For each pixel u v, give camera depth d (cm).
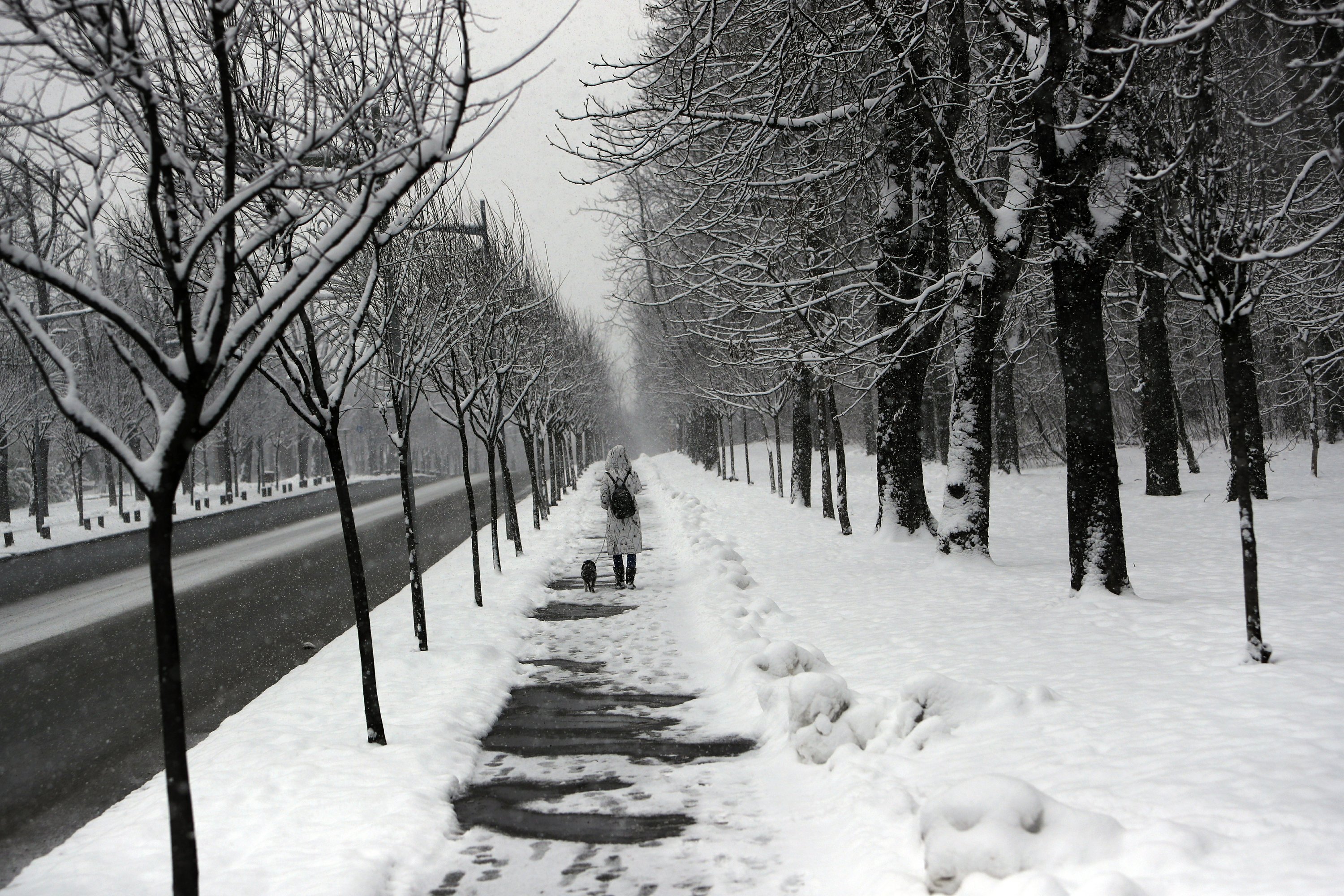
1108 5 967
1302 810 384
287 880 430
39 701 860
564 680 864
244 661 995
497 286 1532
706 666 890
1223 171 663
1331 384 2927
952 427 1384
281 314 404
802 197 1416
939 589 1177
